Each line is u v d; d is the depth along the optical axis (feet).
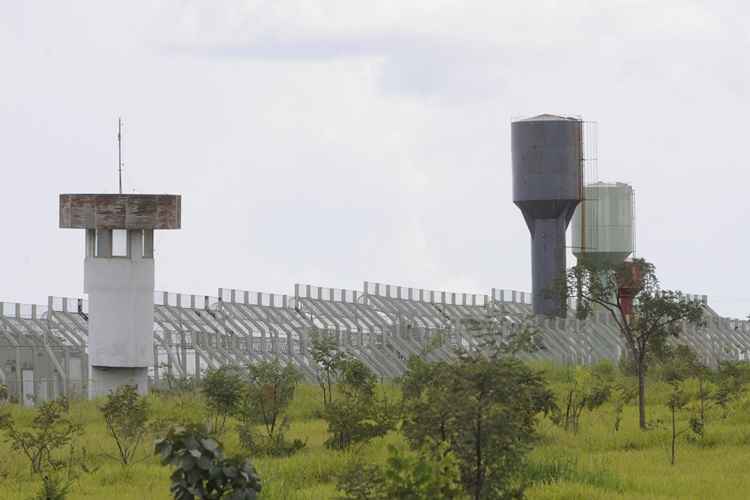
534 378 176.14
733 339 619.67
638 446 252.42
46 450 230.48
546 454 221.46
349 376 330.34
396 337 477.36
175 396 351.25
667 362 409.28
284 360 435.94
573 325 538.47
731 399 313.53
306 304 476.95
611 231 620.49
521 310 582.35
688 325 586.04
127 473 211.41
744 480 201.87
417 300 523.29
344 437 242.78
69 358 406.62
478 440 159.74
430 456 158.10
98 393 405.18
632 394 319.88
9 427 235.40
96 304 409.69
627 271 305.53
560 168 605.31
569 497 183.32
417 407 165.17
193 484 157.69
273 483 192.54
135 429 243.19
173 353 424.46
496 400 162.61
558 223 607.78
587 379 341.82
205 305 447.01
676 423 288.71
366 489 156.56
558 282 313.73
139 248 412.36
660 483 198.08
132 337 409.28
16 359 382.42
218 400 284.20
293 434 274.98
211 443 160.25
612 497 184.44
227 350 431.43
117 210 407.85
